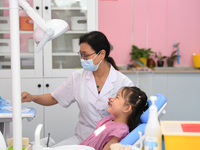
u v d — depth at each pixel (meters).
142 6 3.75
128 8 3.74
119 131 1.44
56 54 3.02
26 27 2.99
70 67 3.06
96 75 1.84
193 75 3.42
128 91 1.53
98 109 1.78
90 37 1.69
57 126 3.03
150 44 3.81
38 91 3.02
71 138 1.86
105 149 1.41
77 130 1.89
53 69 3.01
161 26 3.79
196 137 0.89
